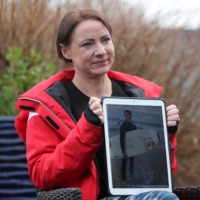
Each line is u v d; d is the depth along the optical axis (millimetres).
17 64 5945
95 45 3236
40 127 3211
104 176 3219
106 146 3004
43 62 6164
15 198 5039
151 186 3035
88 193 3113
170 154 3186
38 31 6652
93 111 2990
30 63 6117
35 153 3160
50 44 6641
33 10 6707
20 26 6656
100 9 6797
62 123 3170
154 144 3088
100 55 3227
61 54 3410
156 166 3062
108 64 3277
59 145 3064
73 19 3271
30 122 3234
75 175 3078
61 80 3408
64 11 6746
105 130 3016
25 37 6637
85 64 3254
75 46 3270
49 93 3221
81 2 6816
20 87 5859
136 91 3451
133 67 6773
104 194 3215
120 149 3023
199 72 7105
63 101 3254
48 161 3070
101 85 3395
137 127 3072
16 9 6680
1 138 5039
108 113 3039
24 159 5051
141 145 3062
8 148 5043
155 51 6887
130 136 3049
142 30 6820
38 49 6625
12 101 5844
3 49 6543
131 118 3074
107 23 3281
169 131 3199
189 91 7051
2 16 6648
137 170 3031
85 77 3350
